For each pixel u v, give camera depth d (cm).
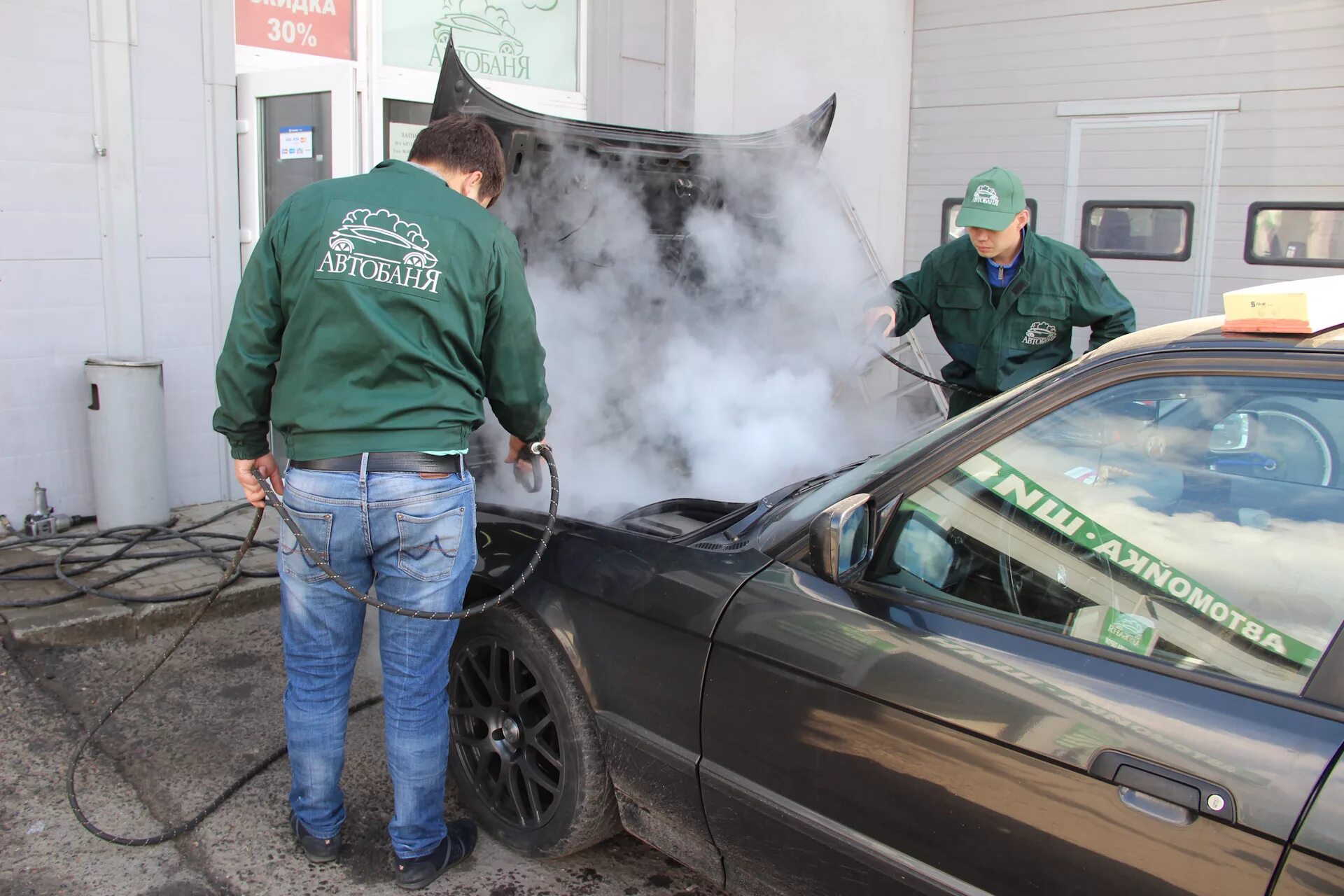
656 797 225
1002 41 605
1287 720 142
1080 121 588
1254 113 532
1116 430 175
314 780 246
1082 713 156
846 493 204
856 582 193
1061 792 156
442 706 243
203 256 486
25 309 436
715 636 205
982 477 186
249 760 300
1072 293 334
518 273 233
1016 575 177
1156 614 162
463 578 234
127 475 446
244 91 485
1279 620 151
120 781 287
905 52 638
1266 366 161
